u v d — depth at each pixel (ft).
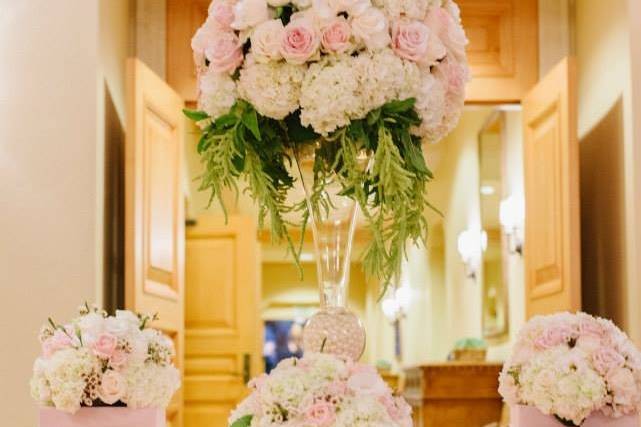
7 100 13.33
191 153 23.99
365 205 6.57
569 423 7.04
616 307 14.11
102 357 7.12
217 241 22.24
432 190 33.27
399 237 6.65
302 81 6.47
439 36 6.88
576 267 13.85
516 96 16.16
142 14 16.17
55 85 13.37
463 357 23.93
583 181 15.85
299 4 6.63
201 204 26.23
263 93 6.49
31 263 13.06
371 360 45.44
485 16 16.25
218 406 21.63
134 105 13.66
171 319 15.05
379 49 6.52
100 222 13.44
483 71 16.17
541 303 15.21
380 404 5.61
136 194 13.55
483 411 22.41
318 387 5.65
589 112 15.49
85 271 13.05
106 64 14.03
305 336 6.66
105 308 13.79
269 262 49.39
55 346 7.23
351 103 6.39
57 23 13.44
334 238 6.79
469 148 27.61
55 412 7.17
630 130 13.46
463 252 26.99
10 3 13.44
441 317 32.83
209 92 6.76
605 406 7.02
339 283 6.78
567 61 14.06
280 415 5.66
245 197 26.48
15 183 13.20
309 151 6.80
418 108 6.68
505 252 23.09
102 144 13.65
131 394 7.13
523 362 7.26
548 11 16.24
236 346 21.79
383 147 6.47
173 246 15.38
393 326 40.63
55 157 13.24
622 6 13.75
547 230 14.94
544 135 15.10
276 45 6.44
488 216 25.09
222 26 6.78
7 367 12.88
